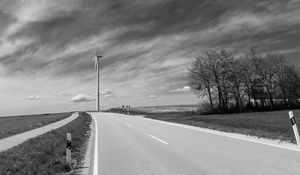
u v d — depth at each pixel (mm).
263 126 16406
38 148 10586
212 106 47156
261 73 49500
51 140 12953
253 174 5945
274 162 6883
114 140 13320
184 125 20328
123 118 34656
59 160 8367
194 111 46312
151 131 16688
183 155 8523
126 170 7004
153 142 11844
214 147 9703
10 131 20188
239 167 6617
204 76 47312
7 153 9656
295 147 8797
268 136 11609
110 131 18188
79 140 14094
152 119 30016
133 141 12531
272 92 49781
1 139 15164
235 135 12750
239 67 48781
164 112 51594
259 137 11625
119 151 9992
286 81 49625
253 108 48969
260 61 49688
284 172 5953
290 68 49562
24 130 20734
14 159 8656
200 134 13953
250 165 6746
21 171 7133
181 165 7188
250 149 8906
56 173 7086
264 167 6469
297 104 50344
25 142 12227
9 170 7328
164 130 16969
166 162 7652
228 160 7445
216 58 47875
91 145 12062
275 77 49750
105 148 10906
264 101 50688
